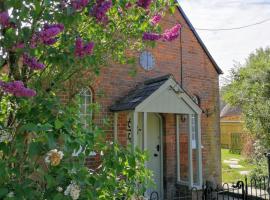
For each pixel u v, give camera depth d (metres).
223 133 33.06
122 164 3.51
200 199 8.96
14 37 2.97
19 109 3.23
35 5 3.00
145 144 8.23
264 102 12.89
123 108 8.36
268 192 8.71
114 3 3.97
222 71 11.51
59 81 4.10
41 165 2.94
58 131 2.88
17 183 2.71
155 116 10.11
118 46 5.01
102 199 3.48
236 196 9.37
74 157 3.04
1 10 3.02
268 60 15.42
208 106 11.02
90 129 3.63
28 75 3.67
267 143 12.48
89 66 4.32
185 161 10.23
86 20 4.04
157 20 4.84
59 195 2.71
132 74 7.33
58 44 3.58
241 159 21.16
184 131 10.33
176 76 10.38
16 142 2.87
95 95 8.55
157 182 9.84
